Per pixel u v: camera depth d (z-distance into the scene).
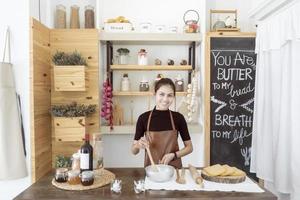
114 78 3.05
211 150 2.82
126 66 2.83
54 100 2.76
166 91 2.04
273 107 2.39
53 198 1.38
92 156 1.64
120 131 2.80
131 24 2.83
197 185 1.52
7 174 2.27
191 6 3.05
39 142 2.47
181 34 2.79
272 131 2.43
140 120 2.12
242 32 2.85
